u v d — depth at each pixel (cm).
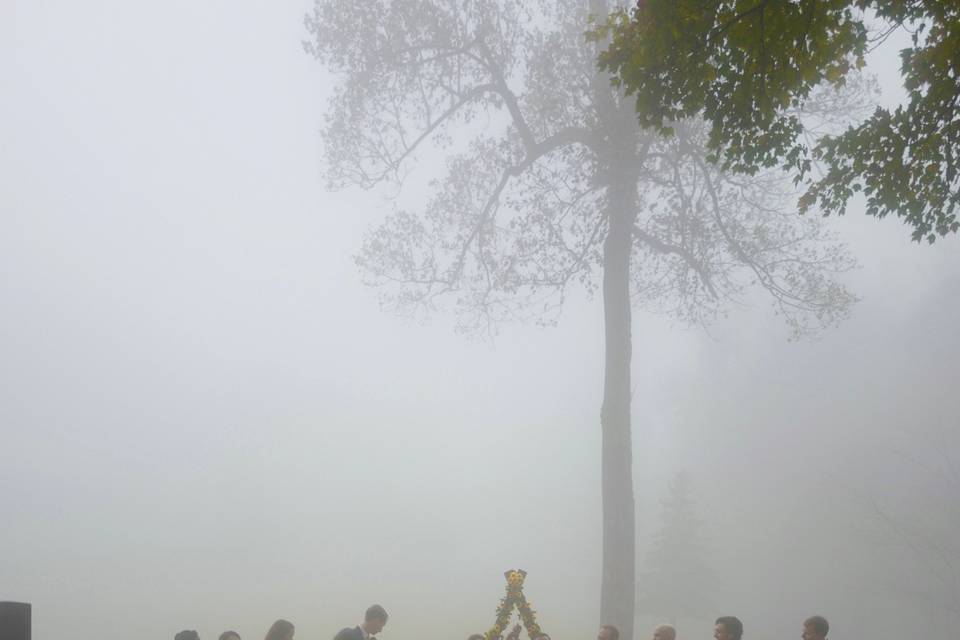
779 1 648
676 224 1858
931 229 725
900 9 645
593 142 1709
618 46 709
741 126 695
